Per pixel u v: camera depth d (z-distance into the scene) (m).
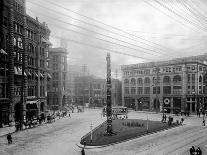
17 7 57.69
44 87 73.44
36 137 39.53
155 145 34.31
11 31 54.00
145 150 31.25
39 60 69.50
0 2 35.91
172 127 52.44
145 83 101.94
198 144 35.09
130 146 33.69
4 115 52.09
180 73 89.19
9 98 53.66
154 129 48.25
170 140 38.06
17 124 46.66
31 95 65.56
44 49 73.19
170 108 92.12
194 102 86.31
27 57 62.84
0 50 49.06
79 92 145.12
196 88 86.12
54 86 105.62
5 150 30.72
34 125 52.56
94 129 48.31
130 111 98.19
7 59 53.56
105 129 48.47
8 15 53.41
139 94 104.06
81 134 42.38
